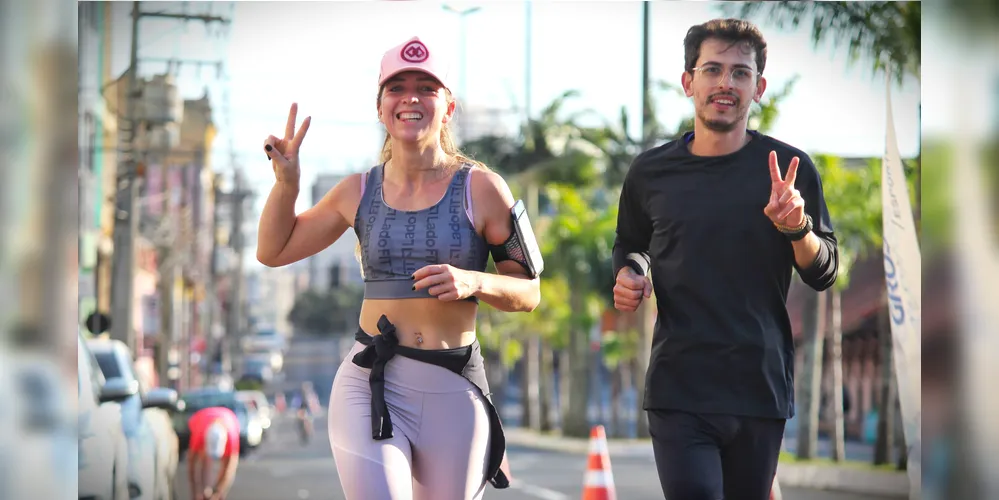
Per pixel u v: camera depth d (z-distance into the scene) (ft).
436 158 13.82
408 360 13.47
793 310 69.62
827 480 59.57
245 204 176.76
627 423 143.74
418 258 13.56
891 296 21.45
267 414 137.28
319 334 375.25
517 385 244.83
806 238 14.01
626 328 126.82
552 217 120.37
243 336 245.45
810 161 14.92
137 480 22.53
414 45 13.60
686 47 15.11
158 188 134.31
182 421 50.21
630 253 15.85
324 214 14.17
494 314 137.08
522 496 55.11
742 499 14.97
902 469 57.47
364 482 13.02
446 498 13.62
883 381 62.08
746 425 14.56
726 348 14.53
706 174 14.82
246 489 56.18
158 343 122.72
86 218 89.30
